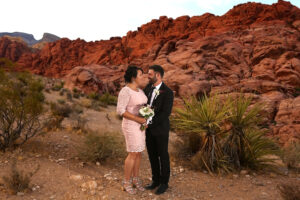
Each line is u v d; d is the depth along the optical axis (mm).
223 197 3537
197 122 4723
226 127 4883
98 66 45938
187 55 36406
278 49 33188
